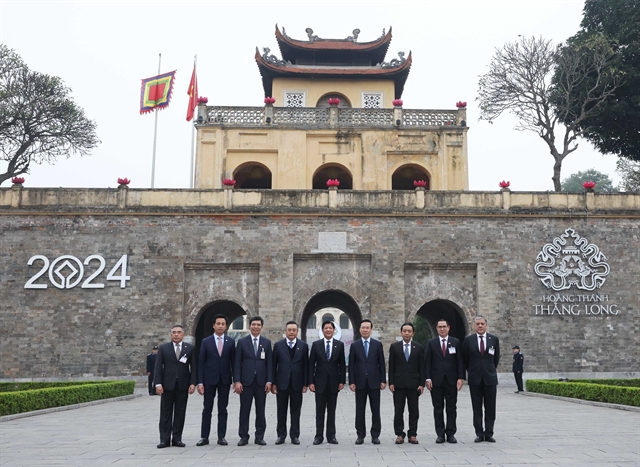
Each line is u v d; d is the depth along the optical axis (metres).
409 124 35.69
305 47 39.94
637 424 14.41
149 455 10.34
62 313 28.28
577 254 29.25
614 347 28.56
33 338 28.06
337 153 35.31
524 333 28.50
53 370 27.83
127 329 28.22
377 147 35.38
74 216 29.06
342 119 35.72
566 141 38.19
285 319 28.34
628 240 29.42
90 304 28.39
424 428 14.37
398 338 28.31
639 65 37.38
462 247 29.12
